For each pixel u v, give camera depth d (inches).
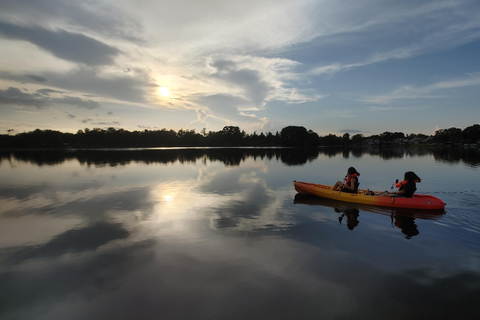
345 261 195.9
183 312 140.3
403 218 305.4
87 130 4498.0
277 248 220.2
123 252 216.1
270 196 430.9
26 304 151.7
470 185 504.4
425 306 142.8
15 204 386.3
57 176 690.2
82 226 284.4
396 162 1043.9
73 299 155.0
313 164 992.9
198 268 187.5
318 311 139.6
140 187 518.6
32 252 219.6
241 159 1273.4
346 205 369.1
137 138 4480.8
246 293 156.5
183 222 293.9
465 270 181.6
